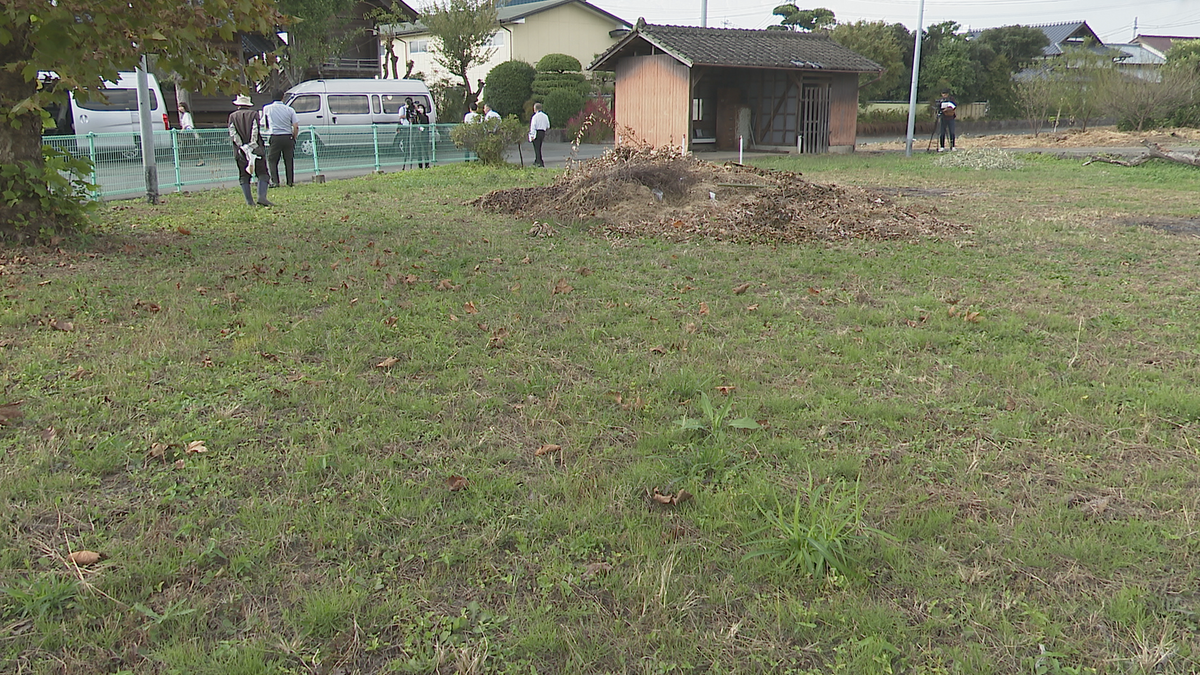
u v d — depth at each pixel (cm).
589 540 324
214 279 720
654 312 636
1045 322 621
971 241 955
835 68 2489
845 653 263
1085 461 393
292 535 325
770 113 2622
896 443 412
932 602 287
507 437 416
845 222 1034
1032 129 3997
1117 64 3531
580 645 269
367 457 387
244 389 467
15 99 825
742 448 402
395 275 741
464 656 260
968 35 4688
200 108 2684
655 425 429
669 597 290
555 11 3862
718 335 586
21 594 281
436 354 527
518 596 296
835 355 544
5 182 827
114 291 669
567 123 3192
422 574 305
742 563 309
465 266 791
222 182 1622
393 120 2381
